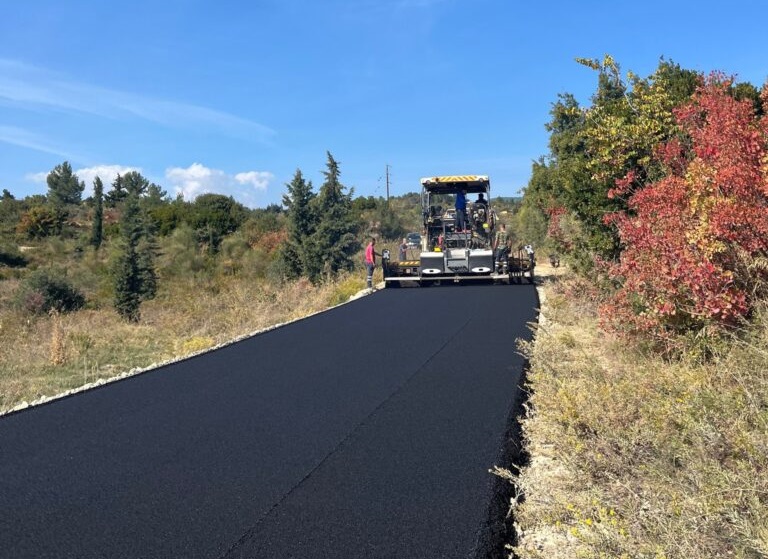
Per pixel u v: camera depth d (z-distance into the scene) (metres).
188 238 44.50
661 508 3.29
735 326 5.66
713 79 8.62
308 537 3.82
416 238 34.16
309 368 8.30
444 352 8.80
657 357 6.31
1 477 5.01
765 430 3.74
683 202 6.49
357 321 12.11
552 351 7.29
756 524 3.02
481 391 6.71
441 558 3.53
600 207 10.27
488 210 19.55
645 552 2.94
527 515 3.91
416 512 4.06
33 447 5.70
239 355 9.40
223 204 52.53
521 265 18.53
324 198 31.69
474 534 3.76
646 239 6.48
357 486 4.49
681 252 6.01
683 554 2.87
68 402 7.20
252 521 4.06
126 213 38.09
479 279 19.25
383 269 19.31
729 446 3.81
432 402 6.41
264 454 5.21
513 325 10.67
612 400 4.96
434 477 4.58
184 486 4.65
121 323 22.69
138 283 27.48
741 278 5.70
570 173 11.24
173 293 32.91
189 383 7.81
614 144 9.74
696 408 4.31
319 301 17.53
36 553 3.80
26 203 68.56
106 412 6.72
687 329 6.27
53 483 4.84
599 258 9.76
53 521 4.20
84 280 35.47
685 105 8.77
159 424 6.19
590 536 3.31
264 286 28.84
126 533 3.99
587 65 10.83
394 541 3.72
